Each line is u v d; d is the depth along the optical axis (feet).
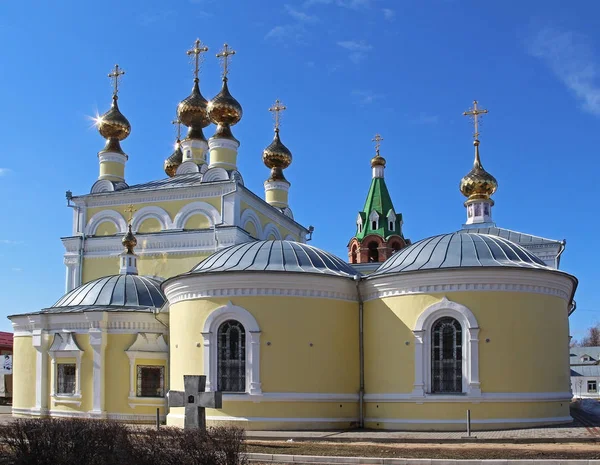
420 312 85.46
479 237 91.56
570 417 89.15
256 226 135.44
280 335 86.58
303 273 87.76
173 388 91.61
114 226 134.21
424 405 83.46
